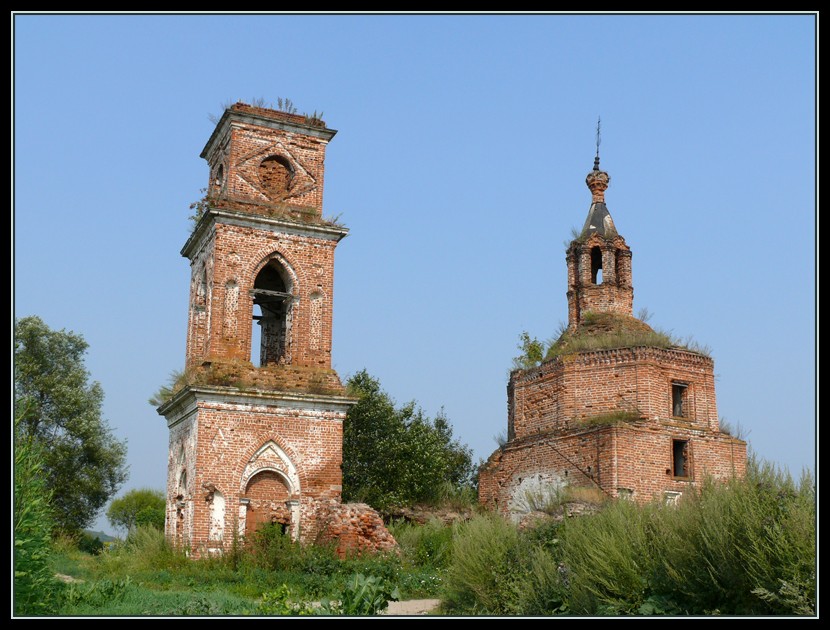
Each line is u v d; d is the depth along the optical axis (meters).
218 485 26.19
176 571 24.16
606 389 33.91
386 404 44.31
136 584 22.38
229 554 24.98
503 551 19.92
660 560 16.56
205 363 27.53
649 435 32.06
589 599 16.97
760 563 14.12
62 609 16.72
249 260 28.86
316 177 30.61
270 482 27.12
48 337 51.34
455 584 20.28
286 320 29.62
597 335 35.84
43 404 49.53
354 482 41.28
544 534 20.44
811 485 14.81
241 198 29.38
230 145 29.73
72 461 48.88
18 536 15.13
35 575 15.69
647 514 18.27
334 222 30.27
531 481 34.88
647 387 32.94
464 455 57.03
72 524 47.31
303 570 24.36
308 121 30.78
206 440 26.31
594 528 18.14
